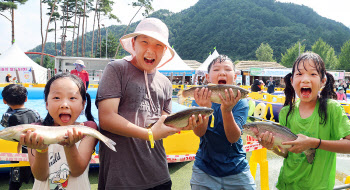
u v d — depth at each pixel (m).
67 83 1.94
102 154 2.30
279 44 119.62
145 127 2.10
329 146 2.09
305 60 2.24
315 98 2.39
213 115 2.65
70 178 2.11
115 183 2.16
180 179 4.50
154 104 2.38
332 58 75.75
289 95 2.55
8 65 23.89
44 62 76.06
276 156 6.00
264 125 2.28
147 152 2.28
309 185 2.31
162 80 2.54
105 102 2.09
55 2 42.09
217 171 2.64
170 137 4.79
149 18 2.30
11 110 3.61
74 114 1.96
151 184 2.27
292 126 2.49
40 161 1.81
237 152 2.71
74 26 50.03
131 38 2.39
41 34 41.41
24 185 4.05
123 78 2.21
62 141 1.67
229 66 2.69
